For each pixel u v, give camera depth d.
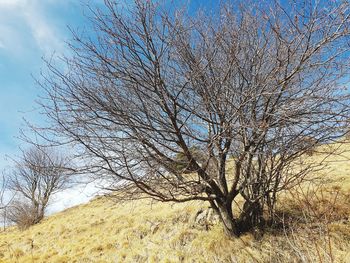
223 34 6.11
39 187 21.73
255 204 7.07
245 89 6.07
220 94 6.06
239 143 6.48
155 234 9.19
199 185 6.47
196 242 7.61
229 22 6.19
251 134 5.98
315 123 5.58
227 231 7.18
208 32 6.37
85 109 5.88
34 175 21.47
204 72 6.24
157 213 10.46
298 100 5.53
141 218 10.64
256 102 5.84
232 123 5.81
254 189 6.89
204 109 6.29
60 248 11.26
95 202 19.34
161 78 6.30
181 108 6.45
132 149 5.91
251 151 6.13
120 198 6.09
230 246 6.88
